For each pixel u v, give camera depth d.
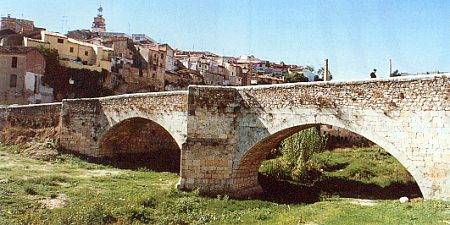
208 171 30.44
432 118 22.72
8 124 49.44
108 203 25.41
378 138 24.53
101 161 41.81
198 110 30.80
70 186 30.14
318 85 27.02
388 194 32.84
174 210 25.64
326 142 51.03
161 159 45.53
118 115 40.19
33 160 40.75
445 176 22.17
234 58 130.00
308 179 38.19
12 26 85.81
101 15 124.56
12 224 20.44
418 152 23.11
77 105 43.81
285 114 28.34
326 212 24.38
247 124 30.19
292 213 24.77
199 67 95.56
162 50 84.81
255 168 32.75
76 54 71.50
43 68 64.75
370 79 25.02
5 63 61.84
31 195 26.72
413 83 23.47
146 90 80.38
